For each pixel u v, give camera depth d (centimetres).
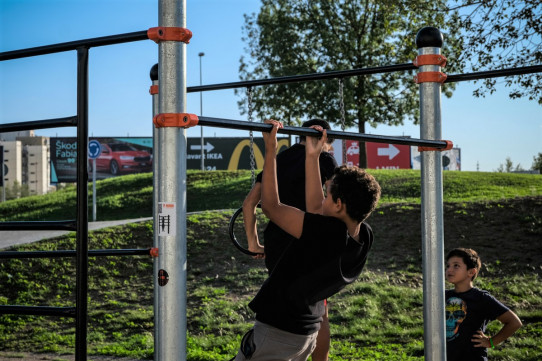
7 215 2455
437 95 336
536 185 1956
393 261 1140
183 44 226
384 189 1988
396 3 1409
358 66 2323
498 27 1249
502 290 962
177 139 221
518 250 1123
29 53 255
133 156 3997
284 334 249
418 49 338
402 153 3984
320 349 377
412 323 873
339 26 2347
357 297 970
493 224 1255
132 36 231
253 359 253
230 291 1084
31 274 1223
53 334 973
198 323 959
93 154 2002
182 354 223
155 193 294
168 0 224
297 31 2378
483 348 395
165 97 222
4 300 1138
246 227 325
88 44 242
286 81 361
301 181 323
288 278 246
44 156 10850
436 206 328
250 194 321
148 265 1241
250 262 1216
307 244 244
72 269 1242
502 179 2078
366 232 262
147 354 832
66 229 244
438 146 318
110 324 1005
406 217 1352
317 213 268
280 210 251
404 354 734
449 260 413
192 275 1172
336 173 253
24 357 855
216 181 2480
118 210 2205
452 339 400
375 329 860
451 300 408
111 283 1176
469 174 2236
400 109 2353
